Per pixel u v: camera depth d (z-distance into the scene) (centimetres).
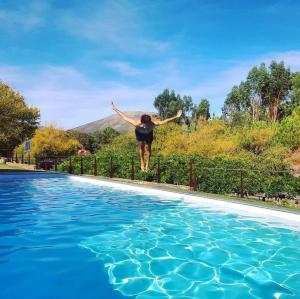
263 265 696
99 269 670
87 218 1109
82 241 857
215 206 1257
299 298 551
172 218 1102
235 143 3047
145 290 578
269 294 562
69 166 2780
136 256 748
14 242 845
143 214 1164
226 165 1652
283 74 7425
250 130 3259
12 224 1027
